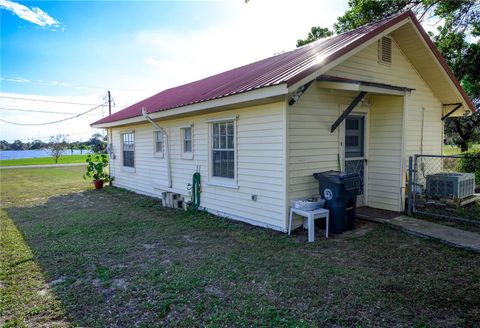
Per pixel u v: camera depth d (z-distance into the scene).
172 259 4.32
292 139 5.44
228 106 6.29
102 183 12.48
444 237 4.71
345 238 5.07
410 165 6.15
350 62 6.23
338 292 3.20
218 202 7.14
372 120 6.84
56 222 6.71
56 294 3.32
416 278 3.50
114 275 3.79
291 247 4.70
